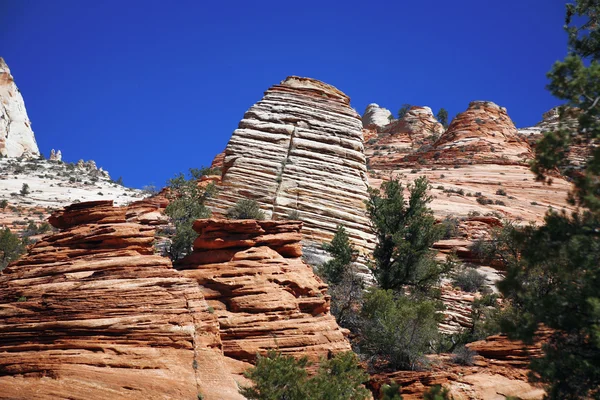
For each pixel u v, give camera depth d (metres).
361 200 39.41
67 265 19.94
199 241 23.88
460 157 78.50
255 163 39.31
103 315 17.45
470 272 36.03
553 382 12.64
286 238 24.06
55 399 14.98
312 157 40.53
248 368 17.55
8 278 19.88
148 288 18.48
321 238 36.47
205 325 18.06
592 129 12.98
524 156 77.75
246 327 19.95
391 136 110.75
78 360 16.19
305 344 19.97
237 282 21.59
